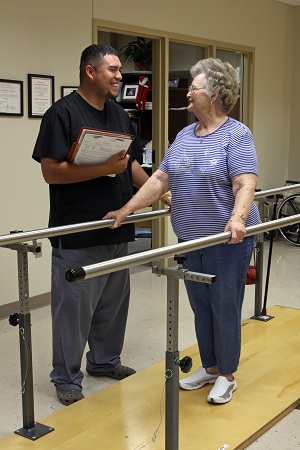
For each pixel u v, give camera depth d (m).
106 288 2.82
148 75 6.39
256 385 2.75
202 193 2.43
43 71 4.10
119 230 2.72
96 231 2.63
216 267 2.45
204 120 2.46
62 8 4.19
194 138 2.48
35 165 4.12
